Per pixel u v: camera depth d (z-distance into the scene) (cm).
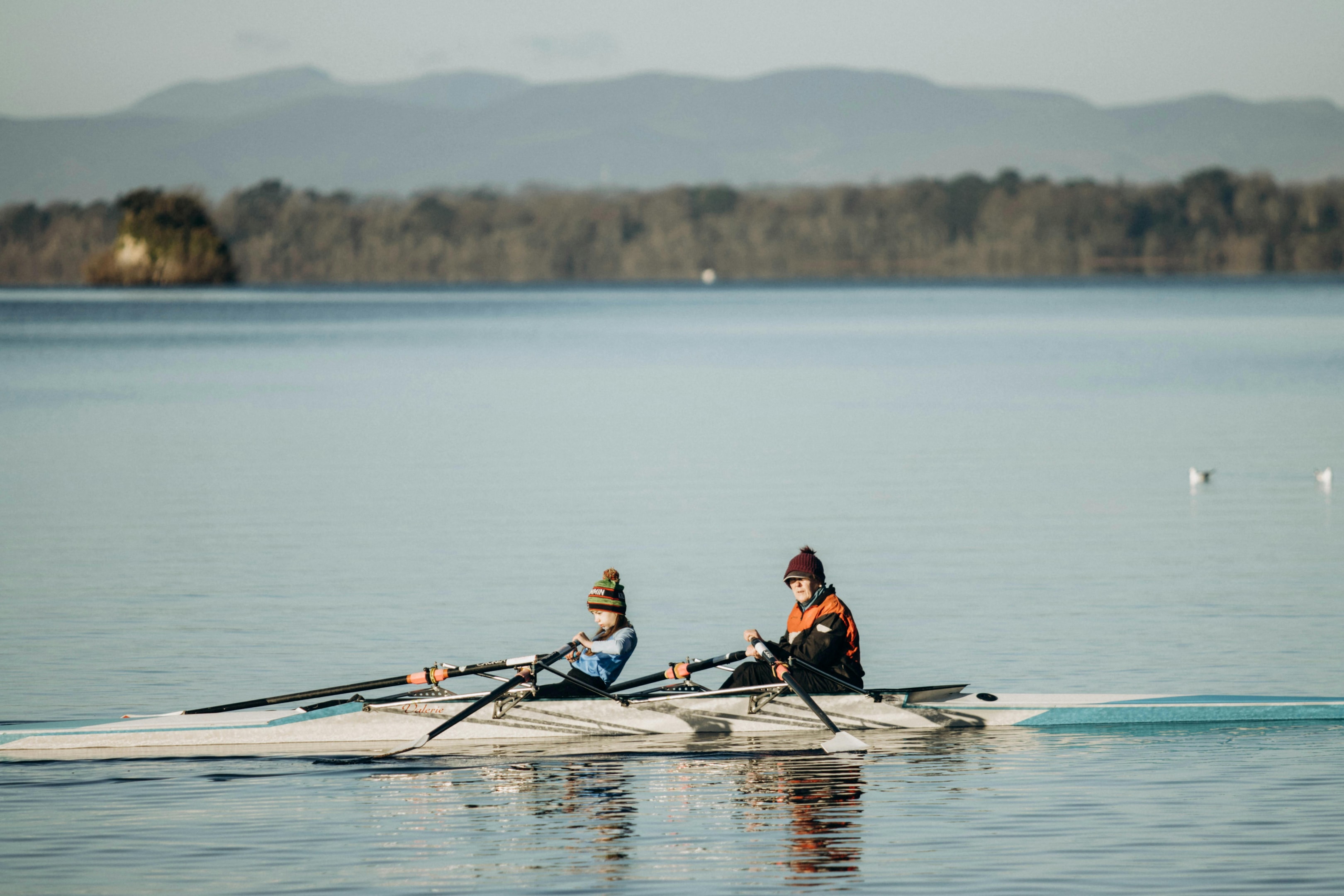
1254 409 15175
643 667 5181
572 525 8175
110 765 4131
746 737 4456
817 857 3331
